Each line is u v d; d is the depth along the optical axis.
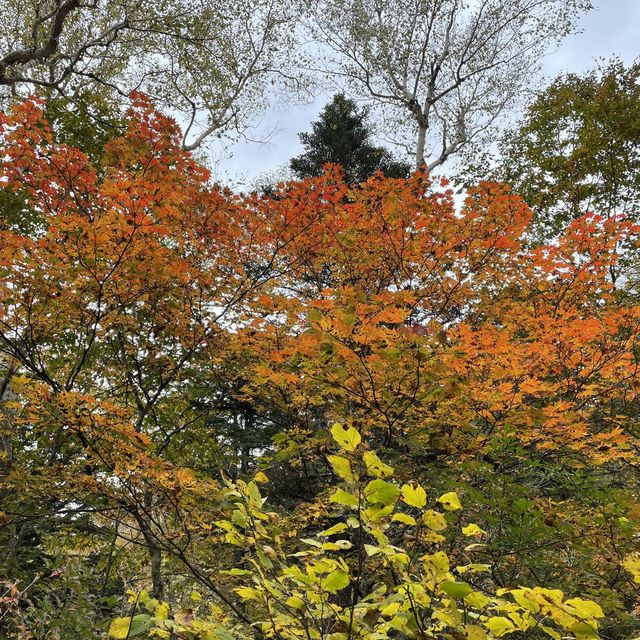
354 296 3.68
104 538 6.24
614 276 9.31
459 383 3.58
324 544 1.65
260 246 6.37
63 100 8.17
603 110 10.93
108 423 3.76
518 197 5.41
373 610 1.55
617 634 4.09
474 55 13.09
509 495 3.79
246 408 10.05
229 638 1.59
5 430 5.55
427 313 6.23
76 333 6.61
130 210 4.59
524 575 4.23
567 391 5.01
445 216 5.69
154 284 5.43
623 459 5.13
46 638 3.24
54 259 4.61
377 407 4.10
